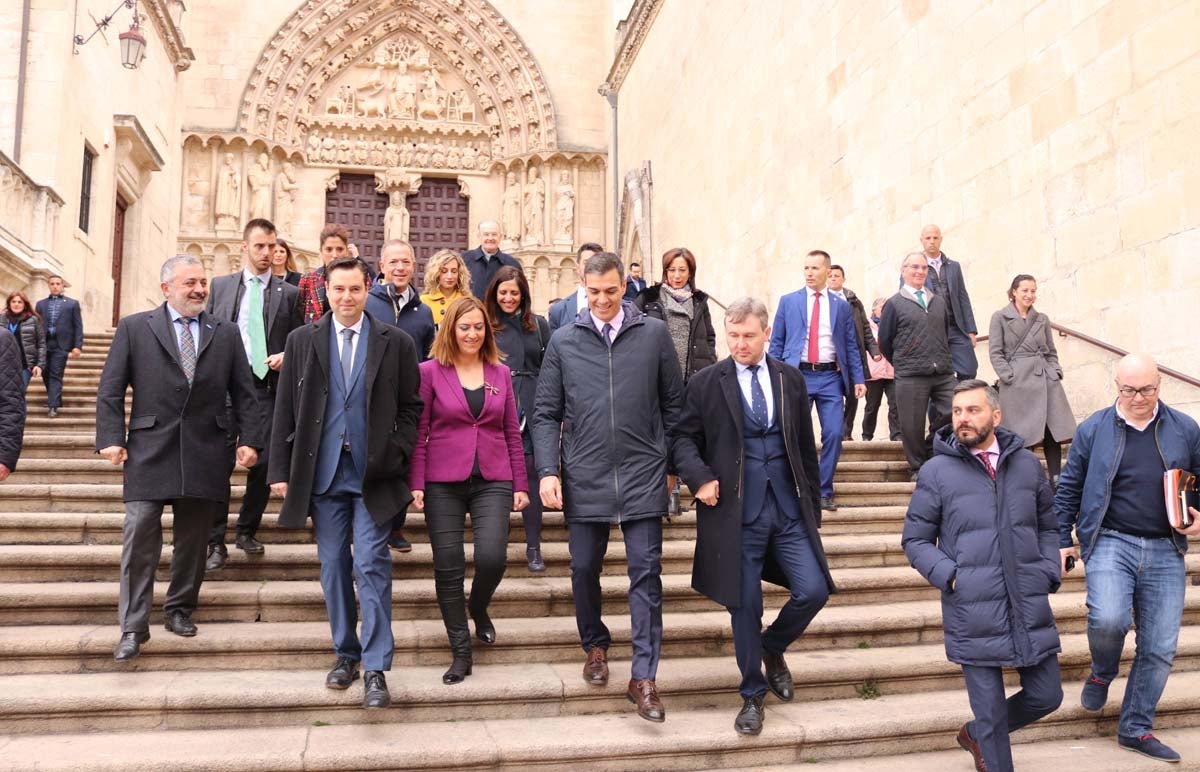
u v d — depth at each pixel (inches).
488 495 178.2
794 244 512.4
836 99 466.6
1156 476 164.7
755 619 162.4
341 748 147.2
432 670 179.3
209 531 184.7
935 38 382.9
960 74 366.0
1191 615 211.2
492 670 179.8
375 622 159.6
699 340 244.5
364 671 160.9
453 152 910.4
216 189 820.0
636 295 273.1
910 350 285.1
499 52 906.1
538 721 164.7
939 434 157.9
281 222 853.8
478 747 148.9
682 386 175.2
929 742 165.6
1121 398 164.9
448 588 173.2
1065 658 188.4
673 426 171.2
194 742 149.7
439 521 174.6
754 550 164.4
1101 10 292.8
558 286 873.5
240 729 157.5
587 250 253.6
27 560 198.8
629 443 167.3
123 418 176.4
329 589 165.0
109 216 609.3
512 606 202.1
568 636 188.2
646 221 791.7
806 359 271.0
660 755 154.3
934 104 383.2
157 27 717.9
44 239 489.7
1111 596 164.6
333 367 168.7
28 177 474.6
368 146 895.1
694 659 190.2
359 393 167.9
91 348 502.9
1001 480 148.3
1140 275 276.1
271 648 176.9
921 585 222.7
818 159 485.7
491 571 175.2
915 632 203.0
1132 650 192.1
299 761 143.0
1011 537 145.9
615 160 888.3
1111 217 287.9
